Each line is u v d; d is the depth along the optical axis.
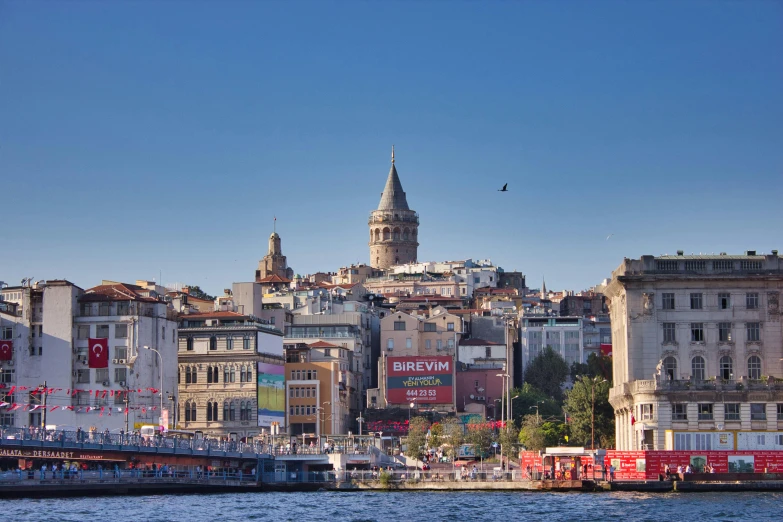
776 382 172.25
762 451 158.50
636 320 183.88
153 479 151.75
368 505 137.75
